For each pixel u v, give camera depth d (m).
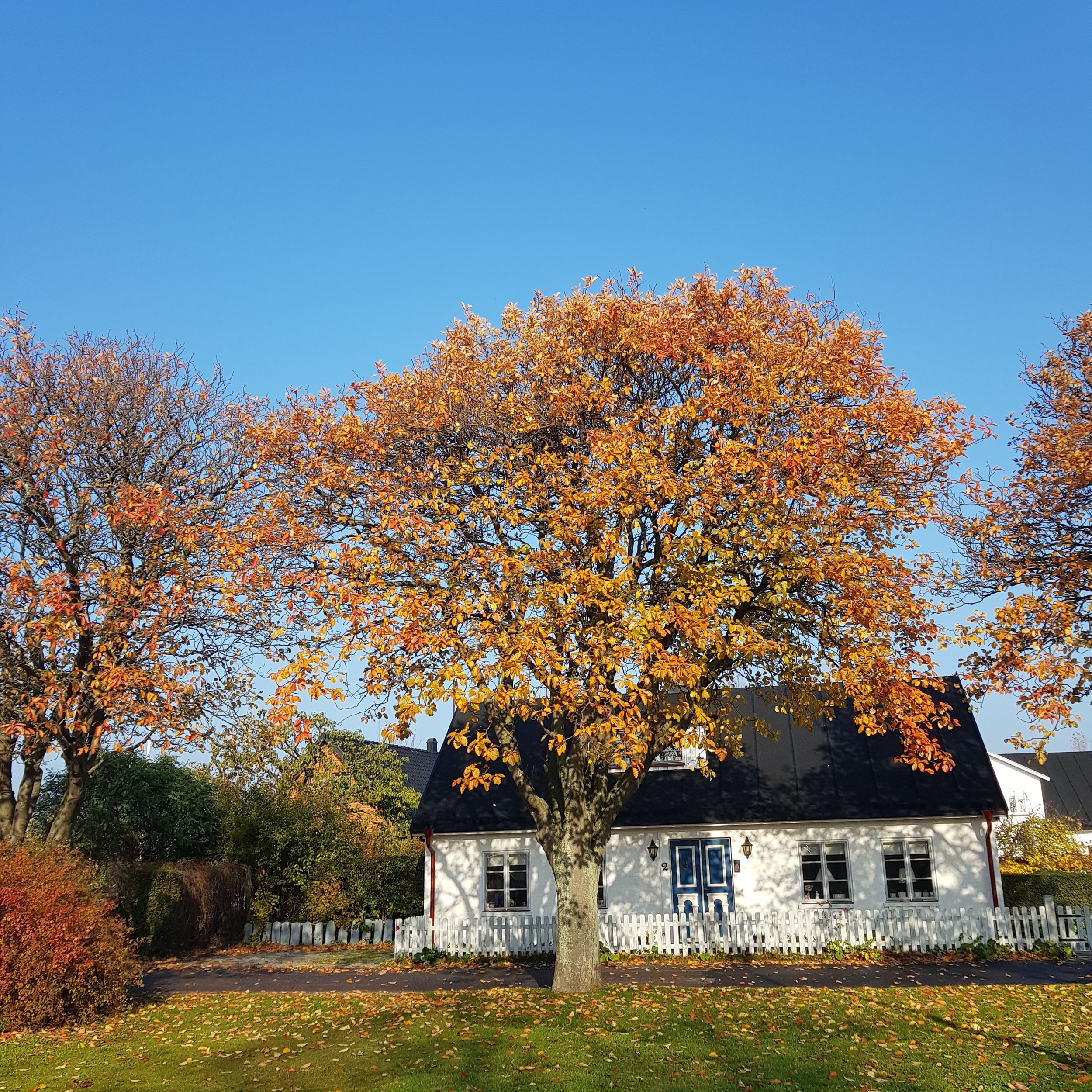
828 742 26.95
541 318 17.52
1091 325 19.70
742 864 25.11
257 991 19.09
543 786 27.27
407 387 16.59
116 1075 11.94
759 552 14.64
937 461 15.97
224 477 21.06
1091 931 21.73
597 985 16.55
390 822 38.78
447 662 14.06
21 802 19.84
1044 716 16.31
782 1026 13.25
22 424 19.42
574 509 14.49
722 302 16.39
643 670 13.34
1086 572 17.33
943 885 24.08
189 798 30.98
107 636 18.25
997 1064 11.12
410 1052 12.56
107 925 16.23
